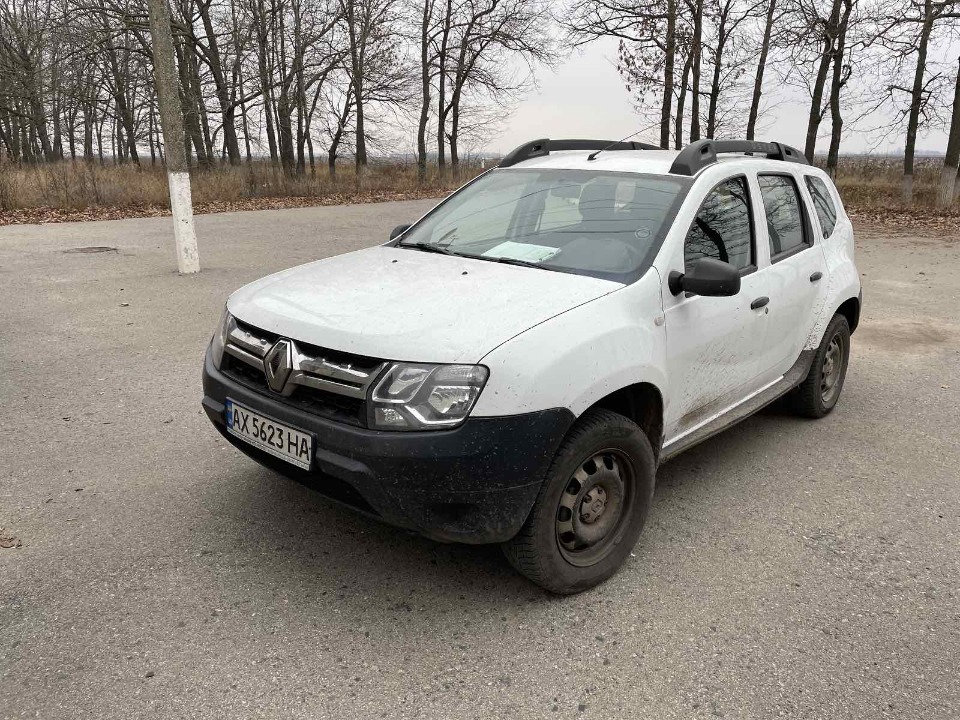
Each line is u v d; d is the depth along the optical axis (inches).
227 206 850.8
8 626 108.0
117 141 2503.7
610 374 112.7
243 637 107.7
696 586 124.5
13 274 375.9
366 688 98.6
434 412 101.1
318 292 125.2
